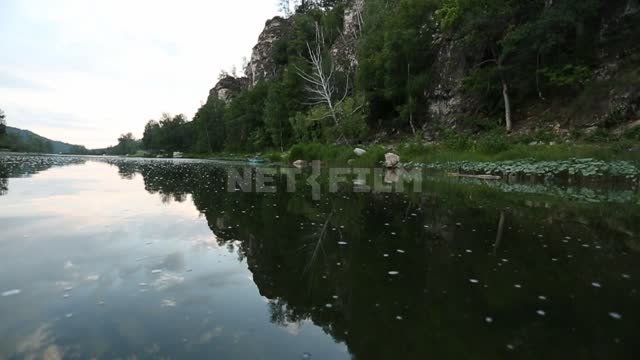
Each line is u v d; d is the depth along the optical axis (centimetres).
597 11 1728
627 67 1559
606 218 656
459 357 226
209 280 361
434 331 260
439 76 2644
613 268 391
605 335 254
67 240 502
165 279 362
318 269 393
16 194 973
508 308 296
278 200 903
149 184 1321
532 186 1155
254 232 561
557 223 619
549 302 307
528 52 1880
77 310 291
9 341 243
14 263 403
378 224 618
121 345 240
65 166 2583
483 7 2003
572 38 1856
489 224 614
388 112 3209
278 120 4344
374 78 3062
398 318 280
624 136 1308
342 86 3656
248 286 347
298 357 229
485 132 2095
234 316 286
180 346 241
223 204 837
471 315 284
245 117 5612
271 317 285
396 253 450
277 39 6638
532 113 1942
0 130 7731
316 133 3200
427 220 649
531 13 1952
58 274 371
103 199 905
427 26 2764
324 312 293
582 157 1216
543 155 1344
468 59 2439
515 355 229
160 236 531
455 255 439
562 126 1664
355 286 345
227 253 450
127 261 416
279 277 371
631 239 513
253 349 239
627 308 295
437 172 1652
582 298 315
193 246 480
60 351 232
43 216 670
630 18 1648
